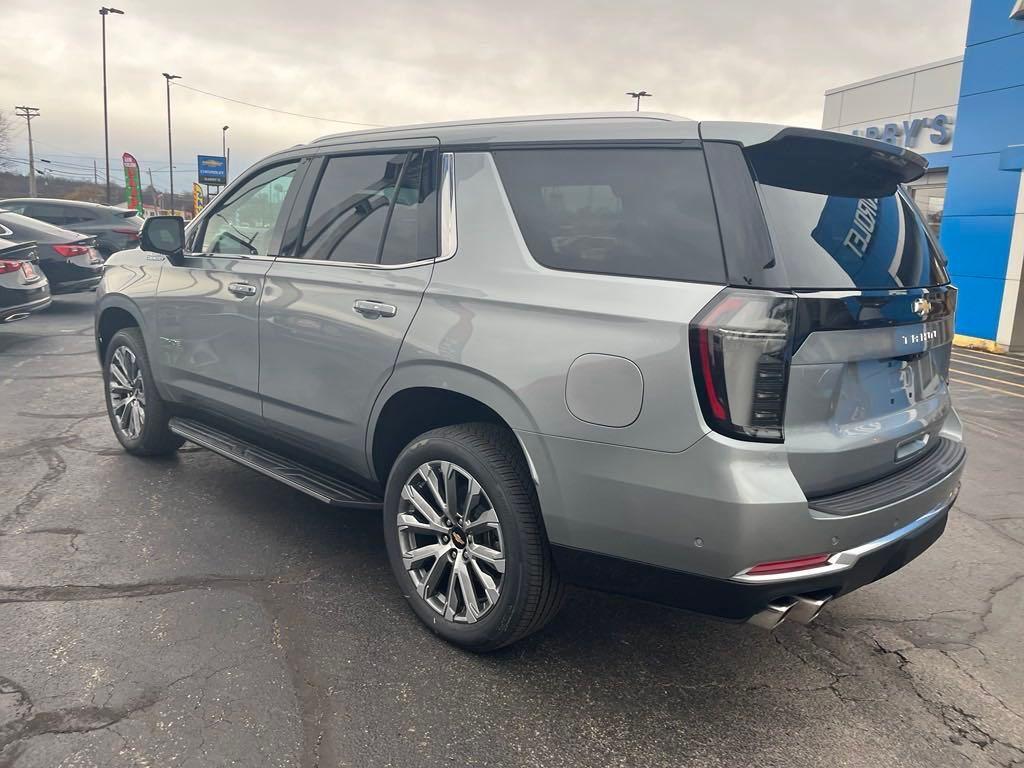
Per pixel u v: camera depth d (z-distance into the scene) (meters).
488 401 2.75
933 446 3.10
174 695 2.60
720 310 2.28
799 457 2.33
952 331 3.16
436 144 3.19
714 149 2.45
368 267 3.28
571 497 2.56
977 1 13.33
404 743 2.44
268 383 3.74
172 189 51.56
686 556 2.39
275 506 4.38
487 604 2.86
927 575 3.92
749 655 3.09
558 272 2.68
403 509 3.12
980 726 2.69
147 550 3.72
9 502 4.25
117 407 5.10
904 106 20.03
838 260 2.49
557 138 2.82
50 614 3.08
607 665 2.96
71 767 2.24
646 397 2.38
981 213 13.38
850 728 2.65
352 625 3.13
